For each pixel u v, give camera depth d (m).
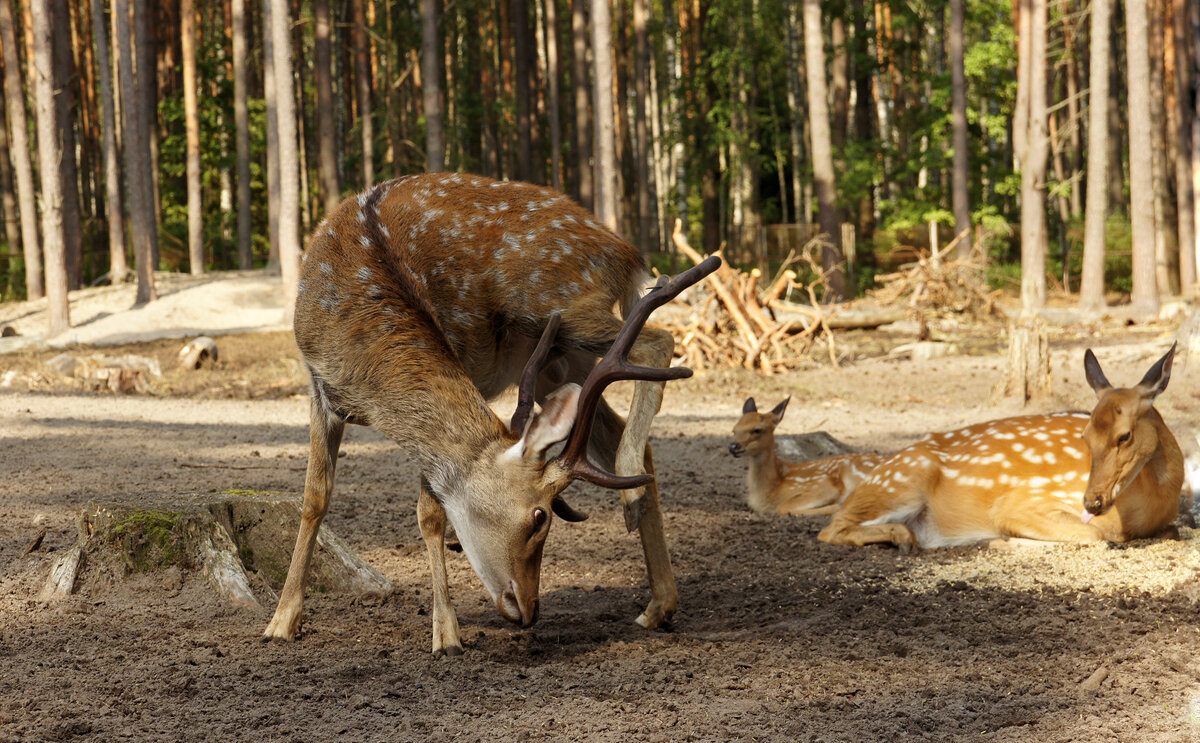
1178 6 29.81
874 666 3.93
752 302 16.30
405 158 40.09
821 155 27.44
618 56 41.50
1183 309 23.02
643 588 5.25
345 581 5.09
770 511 7.07
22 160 27.91
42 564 5.33
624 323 3.86
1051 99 36.31
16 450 9.37
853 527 6.06
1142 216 24.59
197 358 18.45
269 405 13.94
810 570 5.49
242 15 32.22
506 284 3.96
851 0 36.47
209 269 36.78
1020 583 5.02
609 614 4.74
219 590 4.78
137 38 31.55
